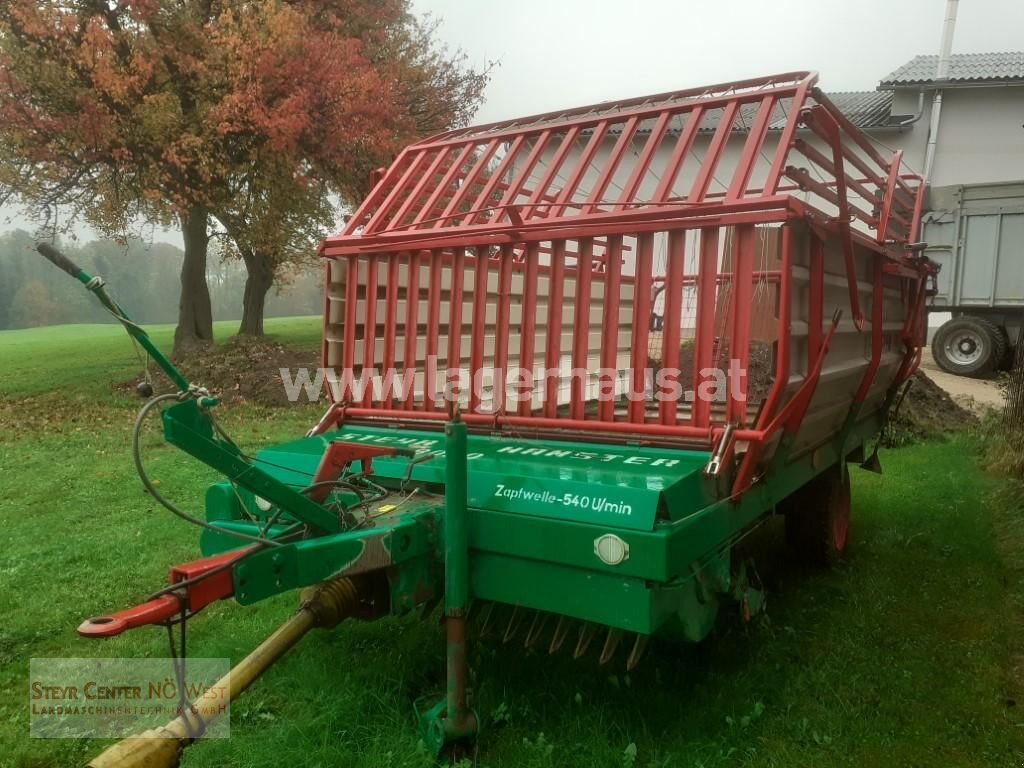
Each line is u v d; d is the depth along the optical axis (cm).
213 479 820
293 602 491
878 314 498
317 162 1552
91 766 227
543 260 778
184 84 1456
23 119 1298
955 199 1538
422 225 444
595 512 297
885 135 2062
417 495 362
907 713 360
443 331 476
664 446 356
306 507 295
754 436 327
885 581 528
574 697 357
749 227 327
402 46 1861
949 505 716
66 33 1315
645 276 356
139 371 1595
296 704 360
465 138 479
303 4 1584
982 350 1571
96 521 667
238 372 1498
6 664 412
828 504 532
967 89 1995
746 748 329
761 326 395
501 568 321
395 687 368
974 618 468
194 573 246
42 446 1030
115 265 6047
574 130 429
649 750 324
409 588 323
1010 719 355
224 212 1532
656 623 289
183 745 248
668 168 376
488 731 334
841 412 497
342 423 460
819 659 412
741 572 385
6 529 643
